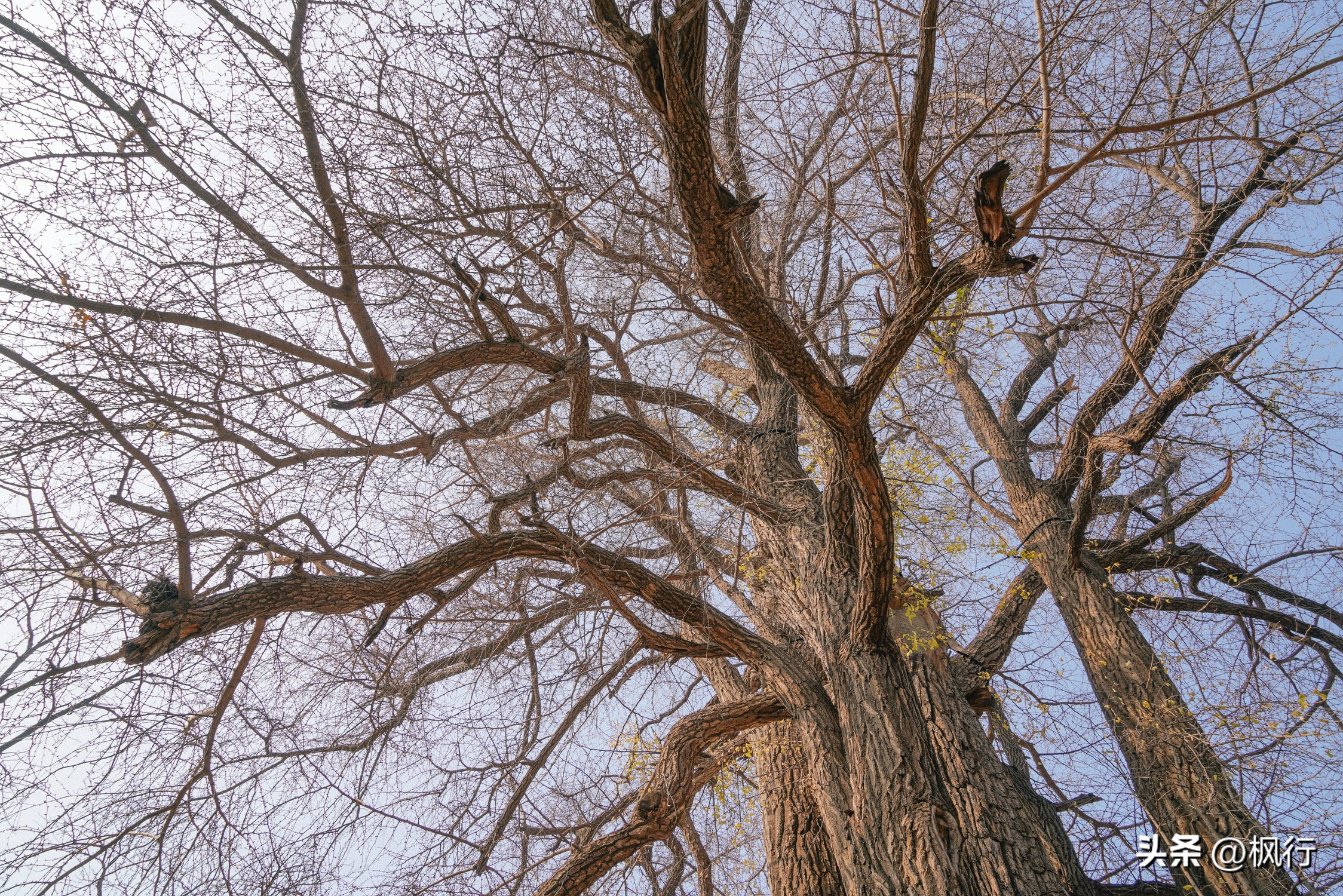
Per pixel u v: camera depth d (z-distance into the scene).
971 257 4.48
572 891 5.69
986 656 7.80
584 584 6.60
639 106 5.58
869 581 5.77
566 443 5.98
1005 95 4.46
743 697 6.88
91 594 4.79
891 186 5.08
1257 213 5.87
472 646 7.05
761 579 7.70
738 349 8.64
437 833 6.52
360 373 5.18
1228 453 6.59
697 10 3.54
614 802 7.12
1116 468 7.79
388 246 5.32
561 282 5.89
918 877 5.10
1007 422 10.03
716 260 4.41
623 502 6.54
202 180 4.84
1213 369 6.29
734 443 7.93
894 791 5.46
